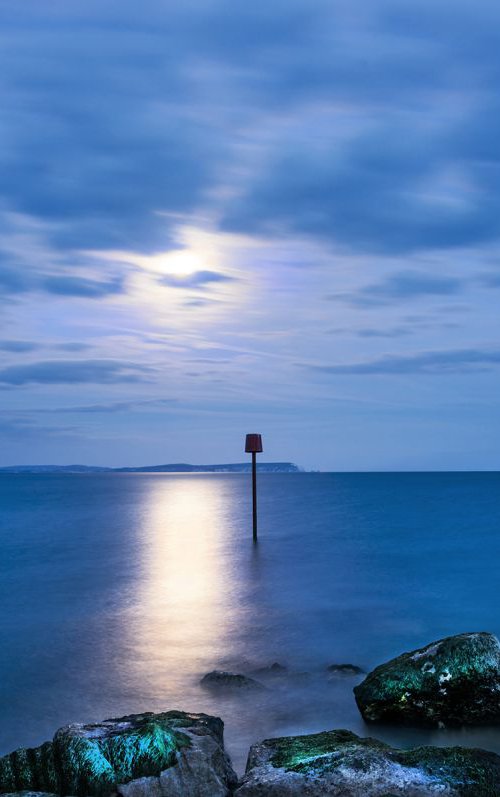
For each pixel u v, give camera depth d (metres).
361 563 31.12
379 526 47.38
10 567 31.78
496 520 51.22
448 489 110.12
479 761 8.41
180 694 14.28
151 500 90.19
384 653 17.30
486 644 12.19
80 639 18.83
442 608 22.06
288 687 14.46
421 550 35.28
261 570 29.39
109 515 62.19
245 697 13.90
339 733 9.96
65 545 39.41
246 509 67.50
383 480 189.38
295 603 22.81
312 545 37.38
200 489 137.50
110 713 13.43
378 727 12.20
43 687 14.98
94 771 8.22
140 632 19.39
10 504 82.50
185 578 27.81
